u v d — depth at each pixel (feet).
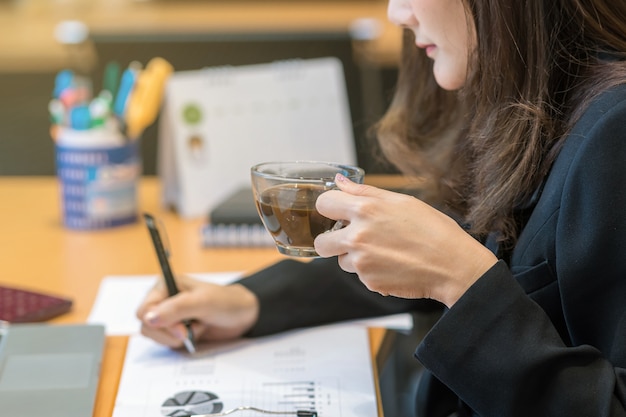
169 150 7.06
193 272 5.75
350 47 10.51
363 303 4.95
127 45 10.66
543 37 3.83
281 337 4.69
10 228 6.66
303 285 4.84
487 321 3.41
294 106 7.38
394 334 5.59
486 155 4.00
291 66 7.43
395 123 5.29
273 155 7.29
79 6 12.48
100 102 6.64
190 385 4.10
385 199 3.51
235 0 13.10
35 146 11.07
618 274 3.44
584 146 3.49
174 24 11.70
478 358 3.40
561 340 3.44
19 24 11.71
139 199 7.30
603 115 3.51
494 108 3.94
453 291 3.46
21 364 4.24
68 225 6.63
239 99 7.23
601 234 3.42
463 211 4.76
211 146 7.09
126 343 4.66
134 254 6.14
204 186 7.04
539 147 3.83
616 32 3.85
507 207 3.95
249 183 7.14
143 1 12.82
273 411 3.82
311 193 3.59
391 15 4.24
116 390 4.10
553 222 3.66
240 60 10.54
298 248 3.70
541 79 3.84
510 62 3.87
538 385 3.39
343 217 3.51
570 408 3.33
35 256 6.06
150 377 4.19
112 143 6.54
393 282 3.48
